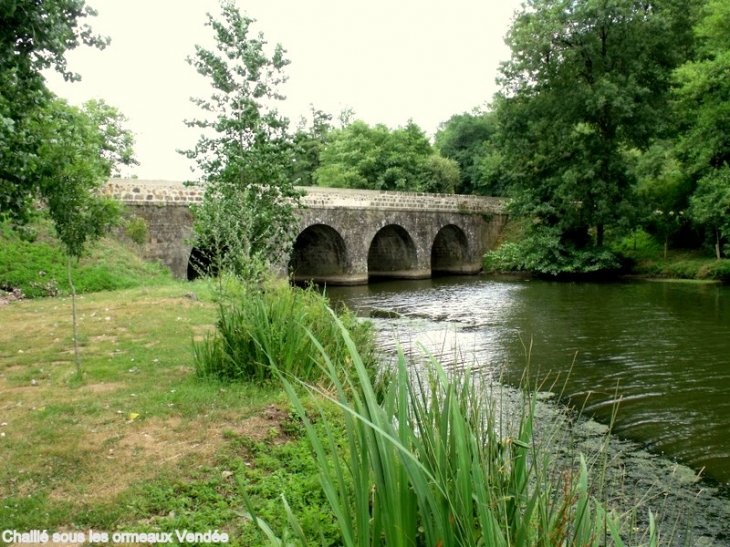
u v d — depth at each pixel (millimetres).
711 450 7453
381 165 48938
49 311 13867
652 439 7824
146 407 6441
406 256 36906
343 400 2391
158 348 9656
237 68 11289
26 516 4090
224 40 11320
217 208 10539
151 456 5152
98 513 4148
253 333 7477
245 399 6688
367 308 21406
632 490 6305
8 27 7047
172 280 21844
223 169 11320
